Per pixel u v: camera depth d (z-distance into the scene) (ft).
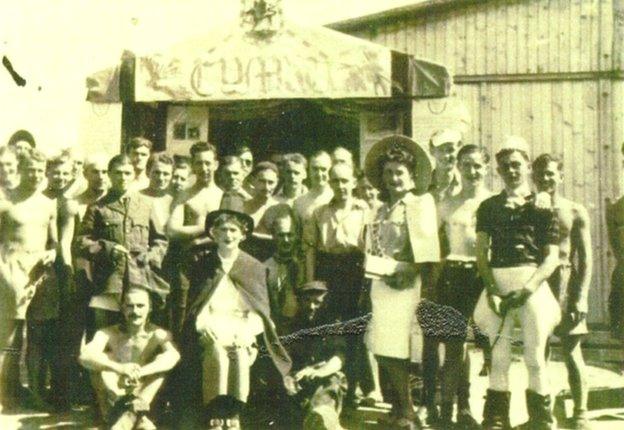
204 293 20.98
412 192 21.49
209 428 20.25
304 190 22.33
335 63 24.40
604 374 23.21
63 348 21.85
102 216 21.80
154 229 21.91
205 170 22.22
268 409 20.79
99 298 21.22
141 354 20.63
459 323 20.95
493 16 24.86
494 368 20.72
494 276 20.85
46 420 20.85
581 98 24.67
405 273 21.09
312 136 24.49
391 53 24.25
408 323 20.97
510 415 20.56
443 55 25.14
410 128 24.29
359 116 24.38
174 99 24.93
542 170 21.61
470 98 25.03
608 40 24.35
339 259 21.44
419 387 20.86
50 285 22.04
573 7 24.58
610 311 23.67
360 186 22.08
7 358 22.07
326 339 21.21
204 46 24.85
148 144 23.44
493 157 24.66
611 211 24.18
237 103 24.72
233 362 20.36
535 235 20.85
